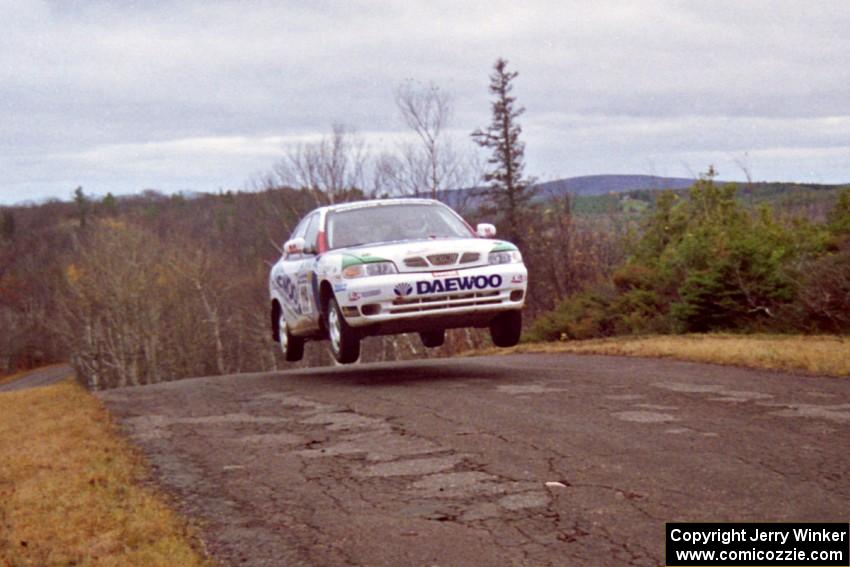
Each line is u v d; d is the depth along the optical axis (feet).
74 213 359.87
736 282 57.72
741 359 37.11
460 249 34.37
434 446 23.62
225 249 203.21
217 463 23.82
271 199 154.92
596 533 16.37
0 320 307.17
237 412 31.48
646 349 42.70
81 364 201.05
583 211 116.47
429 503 18.79
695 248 65.77
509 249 35.37
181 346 196.65
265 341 186.29
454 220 38.32
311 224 39.88
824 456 20.76
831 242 60.85
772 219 68.23
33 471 24.67
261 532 17.81
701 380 32.45
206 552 16.94
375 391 33.42
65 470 24.23
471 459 22.03
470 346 109.19
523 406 28.25
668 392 30.01
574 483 19.45
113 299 194.08
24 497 21.83
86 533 18.63
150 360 193.26
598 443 22.81
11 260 321.52
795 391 29.50
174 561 16.34
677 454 21.38
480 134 175.42
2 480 24.03
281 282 43.37
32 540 18.48
